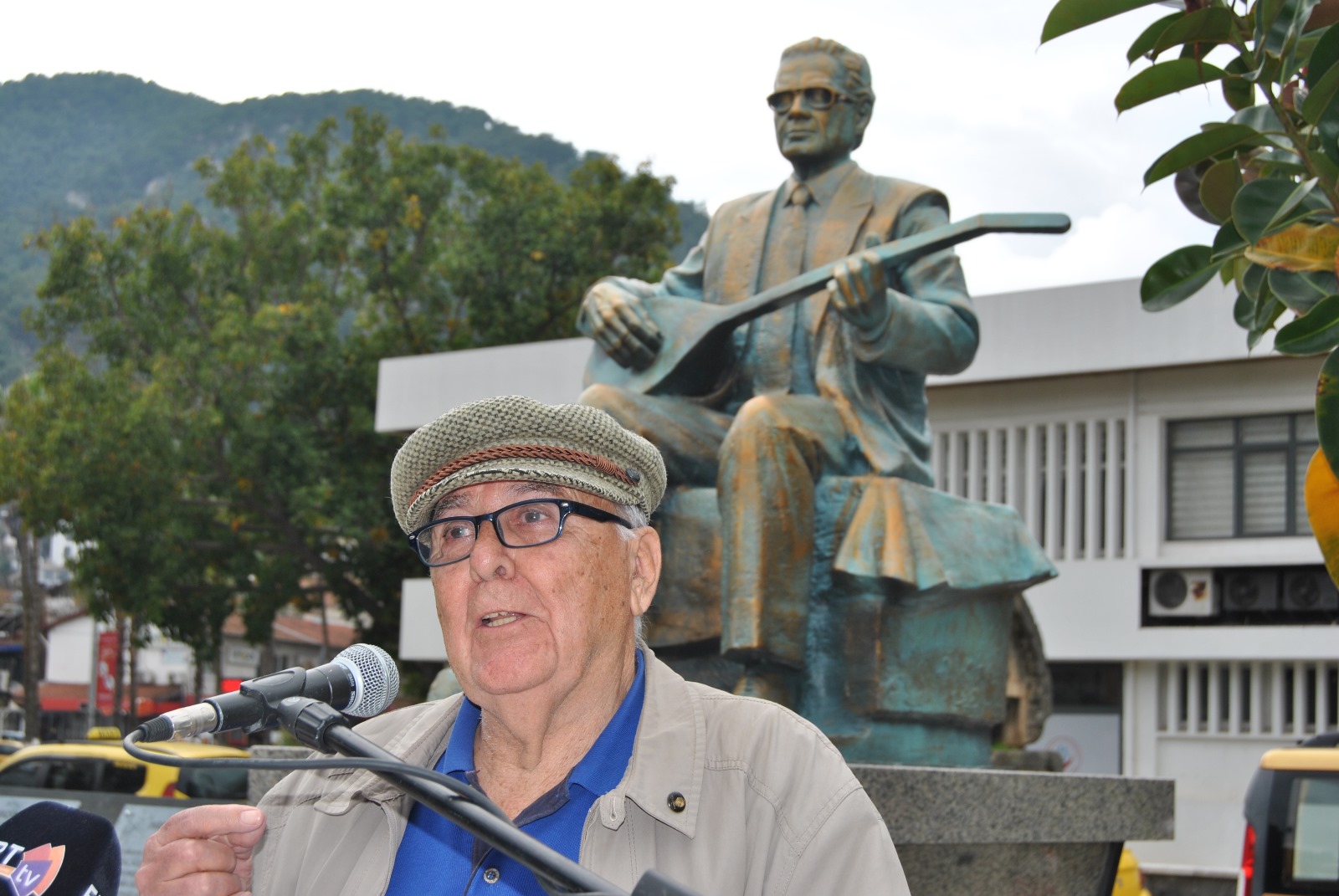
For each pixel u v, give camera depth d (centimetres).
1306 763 771
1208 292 1997
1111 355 2045
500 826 158
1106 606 2080
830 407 525
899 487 512
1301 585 1997
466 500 204
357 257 2723
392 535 2434
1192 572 2044
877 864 191
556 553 199
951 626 526
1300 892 758
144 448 2391
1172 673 2066
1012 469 2175
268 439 2425
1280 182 268
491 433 200
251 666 5134
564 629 198
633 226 2719
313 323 2498
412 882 199
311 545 2603
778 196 576
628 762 200
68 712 4375
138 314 2719
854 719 506
